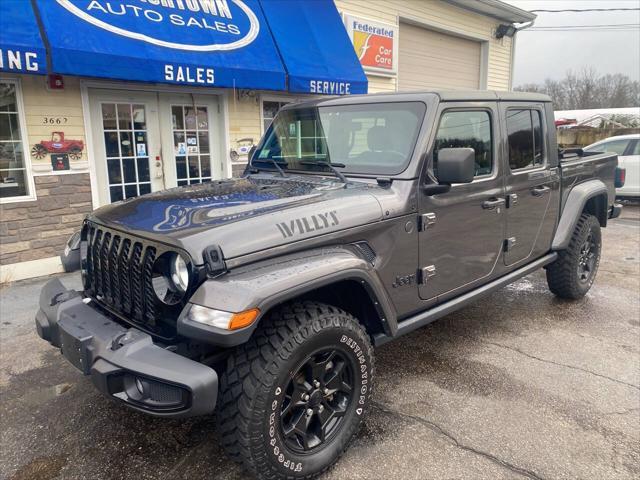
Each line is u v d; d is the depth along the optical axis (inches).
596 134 968.3
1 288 222.4
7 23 204.2
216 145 319.6
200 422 118.1
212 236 86.8
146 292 92.3
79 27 223.9
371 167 124.0
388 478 98.3
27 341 164.2
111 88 263.9
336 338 96.5
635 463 102.0
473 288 141.3
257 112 330.6
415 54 481.7
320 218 100.3
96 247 108.0
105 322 96.3
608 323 177.2
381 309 107.1
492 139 140.9
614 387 132.3
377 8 414.9
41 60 209.8
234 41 283.9
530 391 130.3
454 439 110.2
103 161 272.8
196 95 304.2
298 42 321.7
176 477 99.6
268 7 318.0
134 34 241.6
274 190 116.2
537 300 201.3
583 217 191.2
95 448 109.0
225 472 100.9
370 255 110.0
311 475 96.0
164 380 79.7
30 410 124.0
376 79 429.4
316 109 142.6
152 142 291.3
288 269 90.3
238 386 87.6
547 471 99.8
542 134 163.9
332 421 101.7
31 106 234.4
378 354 152.5
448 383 134.6
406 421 117.0
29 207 239.5
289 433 93.7
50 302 108.7
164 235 88.8
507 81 597.6
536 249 167.0
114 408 124.3
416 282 121.4
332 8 365.7
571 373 140.0
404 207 114.4
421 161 117.3
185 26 265.3
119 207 113.5
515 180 148.7
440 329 171.9
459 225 129.9
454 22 500.1
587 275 199.9
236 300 81.7
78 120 249.6
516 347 157.2
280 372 87.9
